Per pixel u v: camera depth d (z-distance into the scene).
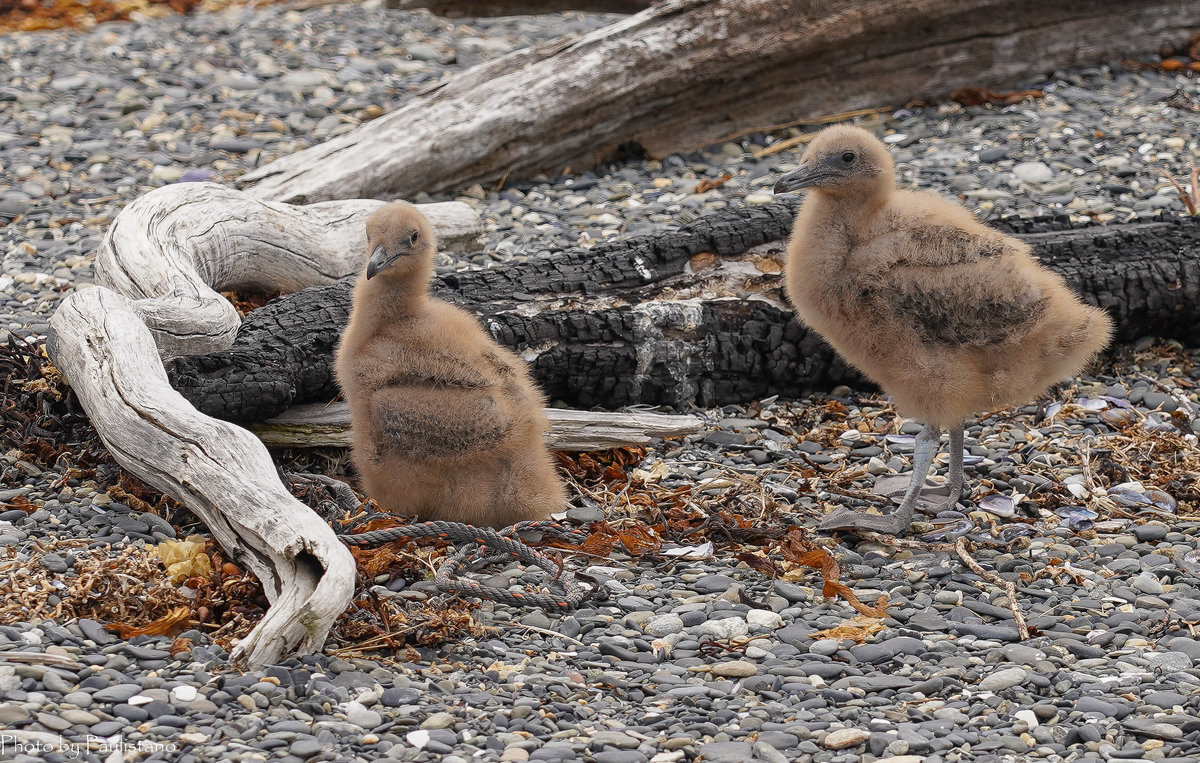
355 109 20.27
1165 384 12.59
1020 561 9.56
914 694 7.77
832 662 8.13
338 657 7.78
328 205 14.24
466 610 8.47
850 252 9.79
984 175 17.03
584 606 8.77
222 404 10.20
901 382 9.76
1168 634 8.49
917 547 9.86
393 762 6.78
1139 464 11.09
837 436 11.98
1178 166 16.92
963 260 9.41
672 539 9.88
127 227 12.31
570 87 17.48
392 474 9.61
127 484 9.66
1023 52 19.95
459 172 17.20
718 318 12.31
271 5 26.34
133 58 22.06
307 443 10.80
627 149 18.64
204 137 18.95
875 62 19.42
